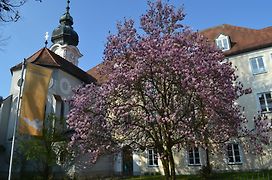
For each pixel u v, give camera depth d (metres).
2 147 27.53
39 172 25.11
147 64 15.47
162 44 16.19
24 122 14.30
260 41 25.83
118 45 17.84
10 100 30.06
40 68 15.64
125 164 29.47
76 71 35.69
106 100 16.77
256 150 20.36
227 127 16.31
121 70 16.47
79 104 17.17
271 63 24.58
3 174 26.53
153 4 19.19
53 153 23.38
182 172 25.31
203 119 15.30
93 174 27.06
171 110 15.25
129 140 17.03
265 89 24.12
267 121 22.55
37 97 15.00
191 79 14.58
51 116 24.92
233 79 16.94
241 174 20.55
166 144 15.84
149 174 26.80
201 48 16.72
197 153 25.22
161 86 16.62
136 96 16.75
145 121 15.88
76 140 17.58
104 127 16.41
